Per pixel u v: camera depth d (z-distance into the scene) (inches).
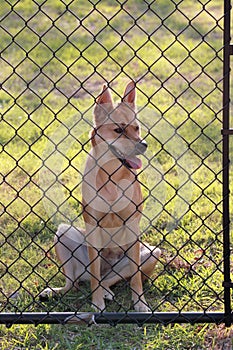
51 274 225.3
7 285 216.8
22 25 528.7
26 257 236.1
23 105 395.2
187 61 461.4
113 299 205.9
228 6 165.2
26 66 452.4
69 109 388.8
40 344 182.9
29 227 259.6
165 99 399.2
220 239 246.4
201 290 208.1
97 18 547.5
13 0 570.3
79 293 215.2
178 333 184.2
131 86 209.0
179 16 548.7
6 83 426.9
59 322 175.9
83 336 185.5
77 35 513.0
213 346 178.5
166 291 212.1
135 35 514.3
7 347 181.6
